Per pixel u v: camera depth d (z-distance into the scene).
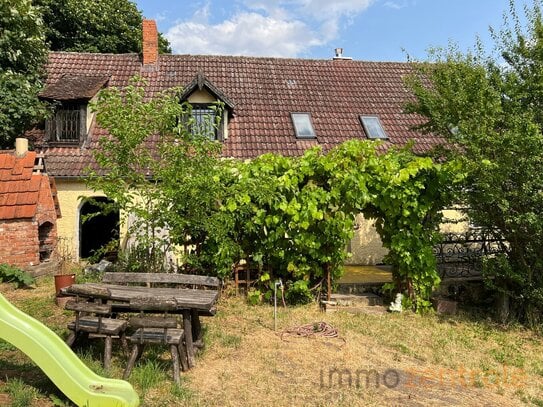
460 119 8.02
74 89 13.66
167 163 8.01
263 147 13.75
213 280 6.34
